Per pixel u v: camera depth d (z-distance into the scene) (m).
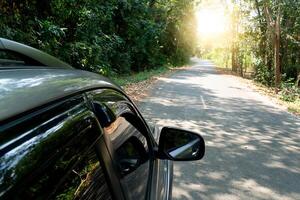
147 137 2.32
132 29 21.97
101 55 15.09
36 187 0.83
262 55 26.41
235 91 15.62
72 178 1.03
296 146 6.56
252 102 12.23
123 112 1.79
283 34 23.80
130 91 13.03
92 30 13.22
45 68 1.49
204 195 4.19
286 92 16.17
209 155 5.65
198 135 2.36
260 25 25.98
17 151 0.79
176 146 2.38
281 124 8.55
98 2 13.87
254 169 5.14
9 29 7.59
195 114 9.18
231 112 9.81
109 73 16.09
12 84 1.04
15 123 0.83
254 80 25.50
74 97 1.22
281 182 4.74
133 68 26.03
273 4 20.80
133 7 21.36
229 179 4.71
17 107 0.88
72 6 11.17
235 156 5.70
